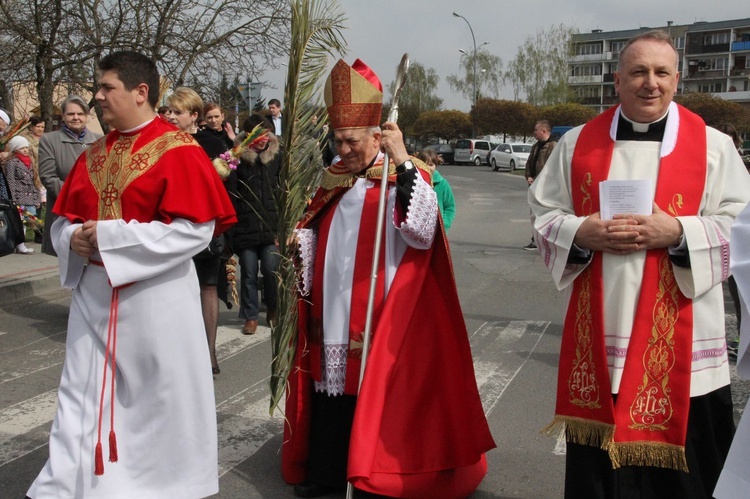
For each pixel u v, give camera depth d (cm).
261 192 634
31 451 428
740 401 508
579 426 305
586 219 299
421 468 343
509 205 2062
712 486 307
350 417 364
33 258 1012
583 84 6425
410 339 350
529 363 589
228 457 421
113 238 308
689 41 8962
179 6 1379
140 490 319
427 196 340
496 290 880
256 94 1259
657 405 296
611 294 299
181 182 317
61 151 635
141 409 320
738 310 622
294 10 345
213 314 548
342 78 348
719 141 305
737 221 249
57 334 689
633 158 302
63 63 1327
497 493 377
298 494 374
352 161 360
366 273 356
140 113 325
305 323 372
